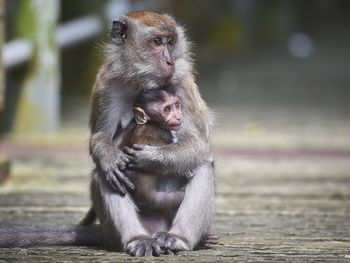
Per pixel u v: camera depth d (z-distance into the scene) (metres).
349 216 14.09
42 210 14.30
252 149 22.67
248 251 11.09
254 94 36.03
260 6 56.56
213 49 48.00
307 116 29.70
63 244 11.40
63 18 30.38
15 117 24.48
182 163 11.03
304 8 65.25
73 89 32.12
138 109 11.35
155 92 11.41
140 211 11.34
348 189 17.03
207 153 11.20
